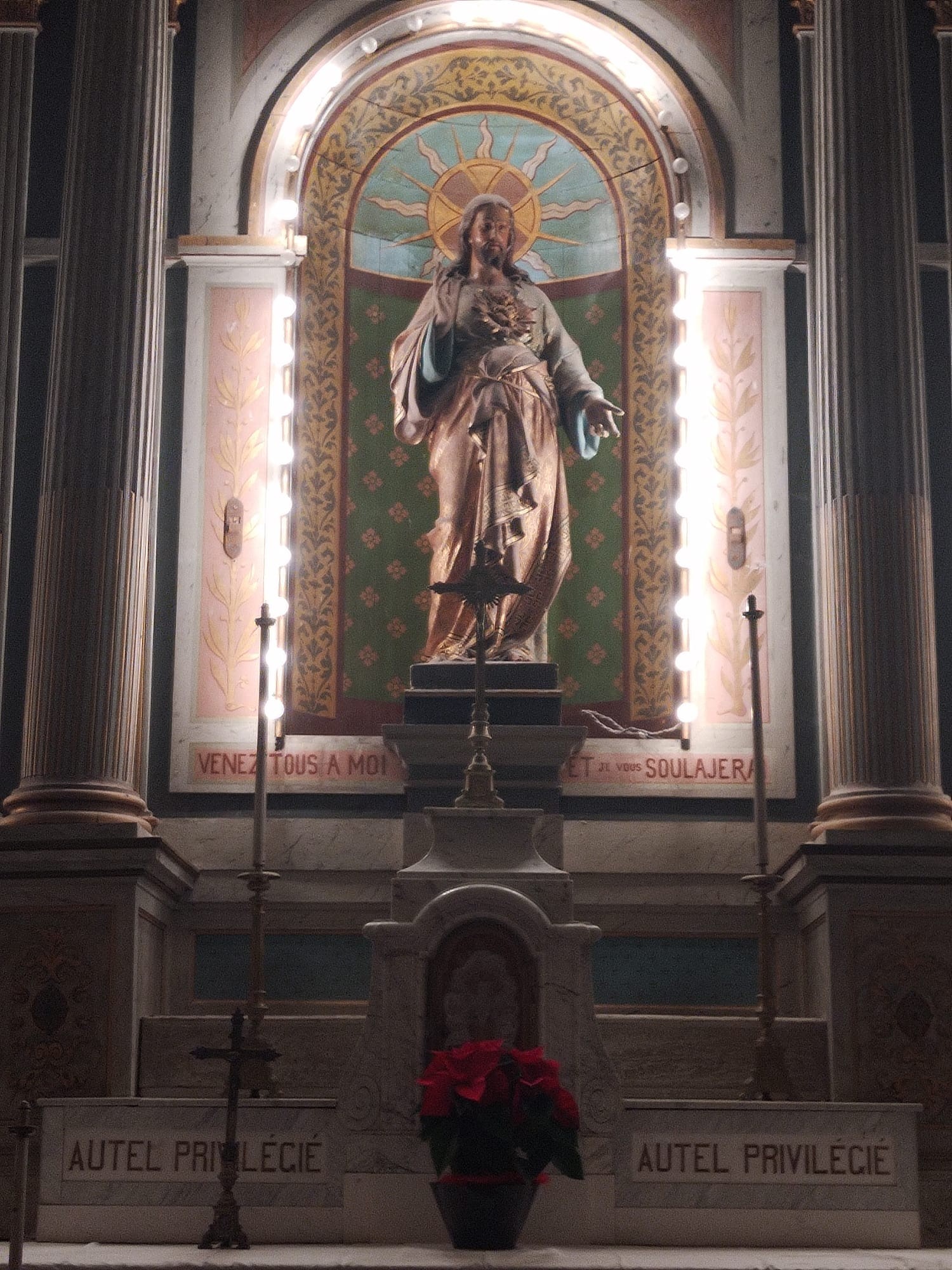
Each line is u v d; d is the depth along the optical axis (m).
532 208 12.30
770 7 11.99
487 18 11.92
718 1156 7.26
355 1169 7.16
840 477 10.57
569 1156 6.65
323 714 11.27
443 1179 6.69
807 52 11.86
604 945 10.44
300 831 10.63
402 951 7.32
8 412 11.07
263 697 9.00
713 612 11.12
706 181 11.72
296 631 11.23
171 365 11.35
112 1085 9.12
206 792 10.77
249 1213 7.17
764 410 11.38
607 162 12.20
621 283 12.04
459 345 11.23
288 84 11.79
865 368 10.66
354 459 11.77
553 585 11.03
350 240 12.08
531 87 12.27
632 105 12.01
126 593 10.24
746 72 11.91
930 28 11.91
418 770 10.15
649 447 11.68
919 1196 8.48
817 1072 9.32
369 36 11.84
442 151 12.31
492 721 10.16
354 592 11.59
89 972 9.27
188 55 11.82
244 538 11.14
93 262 10.62
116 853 9.31
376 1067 7.25
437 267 11.92
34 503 11.04
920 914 9.41
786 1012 10.23
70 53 11.79
